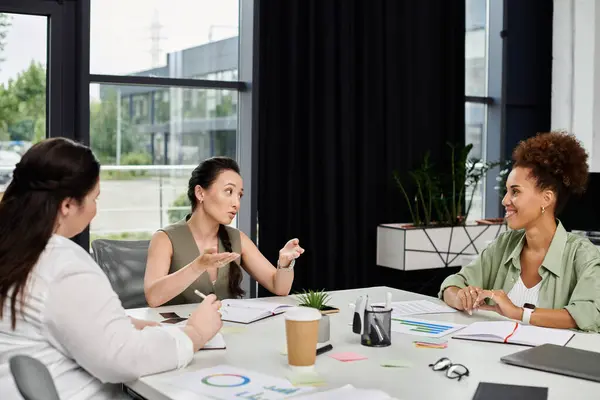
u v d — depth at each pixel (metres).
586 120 5.06
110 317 1.71
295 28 4.42
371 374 1.79
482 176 5.17
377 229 4.73
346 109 4.61
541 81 5.37
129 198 4.23
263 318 2.42
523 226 2.53
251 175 4.41
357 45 4.66
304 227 4.54
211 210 2.82
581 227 4.50
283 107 4.45
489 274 2.74
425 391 1.66
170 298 2.54
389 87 4.78
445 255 4.66
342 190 4.62
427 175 4.67
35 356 1.71
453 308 2.59
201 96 4.40
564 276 2.49
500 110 5.25
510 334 2.15
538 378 1.77
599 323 2.34
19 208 1.74
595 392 1.66
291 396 1.61
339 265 4.66
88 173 1.79
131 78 4.16
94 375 1.72
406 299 2.77
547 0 5.35
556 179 2.49
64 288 1.69
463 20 5.01
